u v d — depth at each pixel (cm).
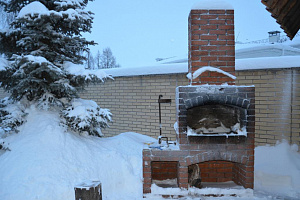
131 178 380
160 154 354
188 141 352
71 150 382
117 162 395
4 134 416
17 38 450
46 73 434
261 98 493
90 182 231
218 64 366
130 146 450
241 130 352
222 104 352
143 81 622
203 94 346
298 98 459
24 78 404
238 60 507
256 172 416
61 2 434
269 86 485
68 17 412
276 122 479
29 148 369
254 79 499
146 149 360
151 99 612
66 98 454
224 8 364
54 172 342
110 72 667
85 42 477
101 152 403
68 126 423
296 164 425
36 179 329
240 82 511
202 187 373
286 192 365
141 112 628
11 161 354
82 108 411
